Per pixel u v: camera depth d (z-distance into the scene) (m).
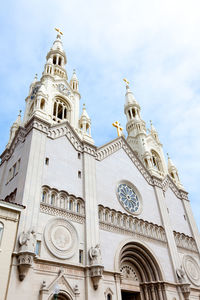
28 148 31.91
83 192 34.12
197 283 40.69
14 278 21.67
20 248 23.23
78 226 30.34
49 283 24.02
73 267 26.73
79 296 25.34
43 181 30.45
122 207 38.66
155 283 35.12
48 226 27.31
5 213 24.58
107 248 31.81
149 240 38.56
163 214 44.50
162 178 52.66
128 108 67.56
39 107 37.78
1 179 37.44
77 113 46.41
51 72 49.03
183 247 43.88
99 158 40.91
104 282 28.59
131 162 47.12
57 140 36.16
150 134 63.00
